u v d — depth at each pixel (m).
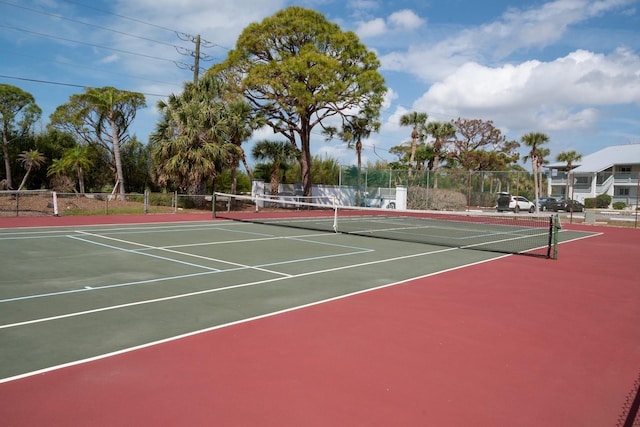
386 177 39.53
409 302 8.19
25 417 3.97
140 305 7.52
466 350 5.89
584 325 7.16
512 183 42.41
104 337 5.98
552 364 5.53
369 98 34.66
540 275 11.23
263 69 31.36
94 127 36.72
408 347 5.91
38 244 13.91
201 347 5.71
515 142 65.12
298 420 4.04
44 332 6.12
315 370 5.11
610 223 30.77
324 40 32.88
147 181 39.72
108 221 21.30
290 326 6.62
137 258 11.90
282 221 25.25
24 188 37.50
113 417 4.00
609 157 62.34
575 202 44.91
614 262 13.63
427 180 37.66
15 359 5.21
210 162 27.50
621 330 6.96
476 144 62.94
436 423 4.07
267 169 36.34
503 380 5.02
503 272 11.50
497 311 7.79
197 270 10.55
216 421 3.98
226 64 33.91
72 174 34.59
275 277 10.02
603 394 4.76
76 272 9.99
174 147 27.47
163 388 4.57
